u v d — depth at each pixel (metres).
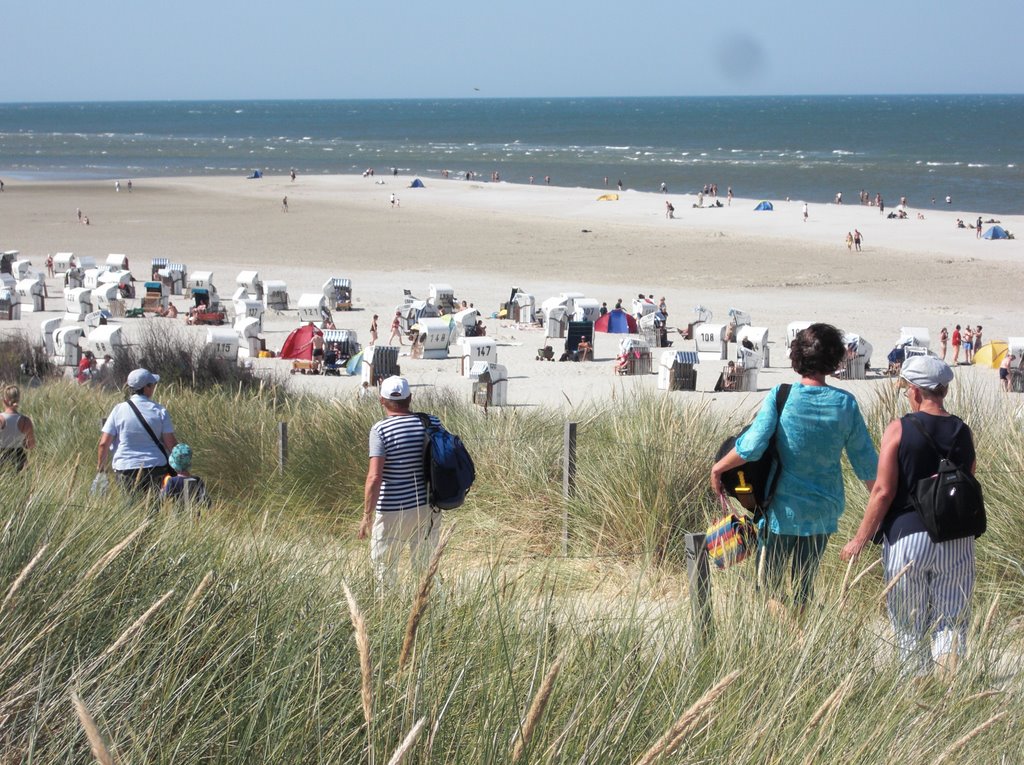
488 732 9.26
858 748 10.09
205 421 38.09
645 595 17.58
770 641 12.38
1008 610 18.70
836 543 21.42
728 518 17.62
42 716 9.27
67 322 136.62
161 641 10.47
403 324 133.25
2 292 139.00
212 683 10.11
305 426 34.62
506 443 31.09
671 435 25.69
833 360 17.48
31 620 10.66
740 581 15.09
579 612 14.22
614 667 10.99
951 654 13.27
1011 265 192.75
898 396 30.17
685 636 12.64
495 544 23.05
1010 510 20.94
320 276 180.88
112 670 9.65
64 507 14.30
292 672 10.10
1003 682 13.05
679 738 7.65
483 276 183.12
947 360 115.69
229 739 9.59
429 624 10.91
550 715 9.71
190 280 167.25
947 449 16.36
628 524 23.05
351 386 94.50
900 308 150.50
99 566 10.88
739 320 126.12
